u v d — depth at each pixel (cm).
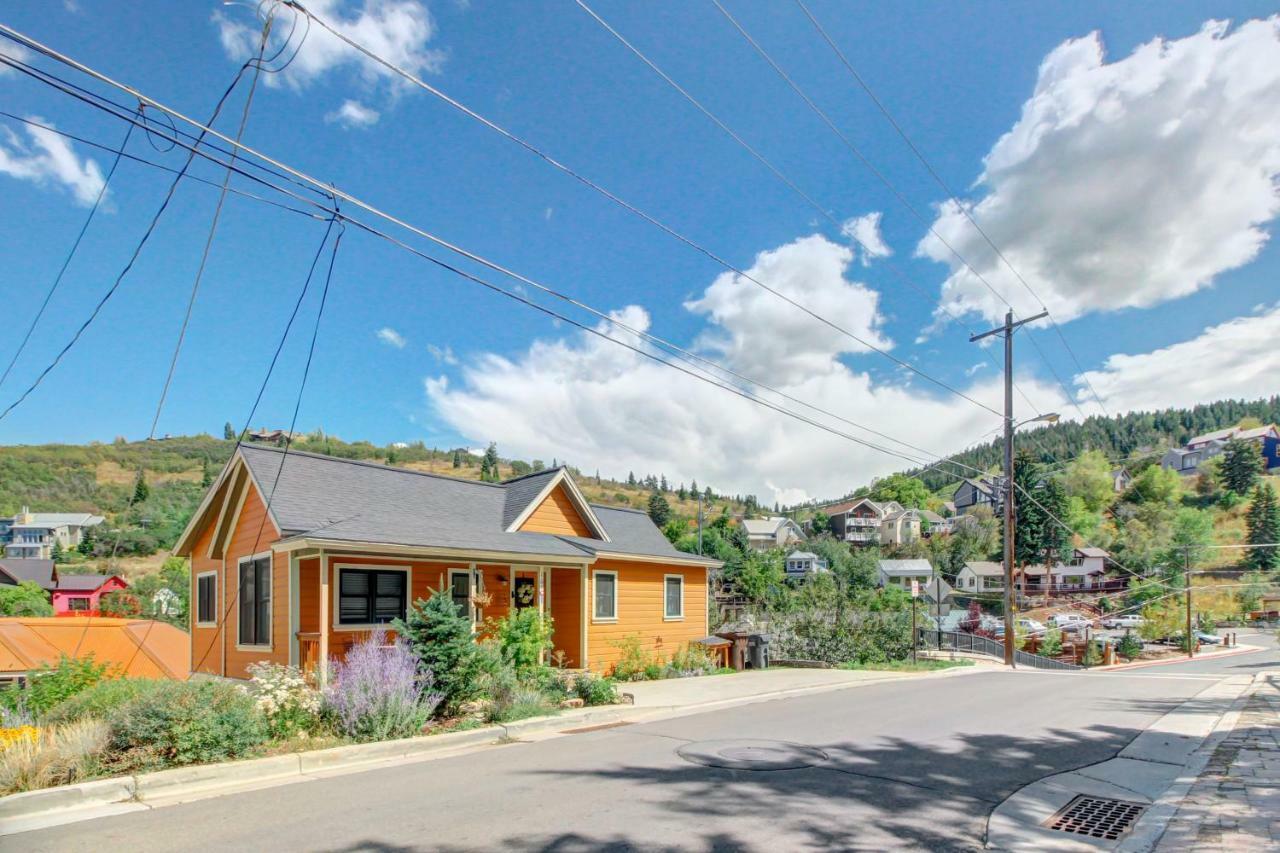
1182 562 5319
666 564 2114
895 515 10450
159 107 668
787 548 8406
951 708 1200
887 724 1029
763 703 1295
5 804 581
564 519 1938
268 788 675
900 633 2288
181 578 4450
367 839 520
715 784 680
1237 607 6825
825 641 2256
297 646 1352
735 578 3938
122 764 697
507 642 1322
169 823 561
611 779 700
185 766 706
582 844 511
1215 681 1769
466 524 1673
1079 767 784
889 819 581
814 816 583
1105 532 7325
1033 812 617
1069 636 4666
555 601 1856
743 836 531
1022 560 7312
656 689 1500
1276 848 508
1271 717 1118
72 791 617
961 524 9944
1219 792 670
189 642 1941
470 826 550
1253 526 7219
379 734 868
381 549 1341
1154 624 4925
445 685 1005
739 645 2167
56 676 1118
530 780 697
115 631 1944
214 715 767
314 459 1605
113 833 536
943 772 743
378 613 1462
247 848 501
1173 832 557
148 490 6750
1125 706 1252
